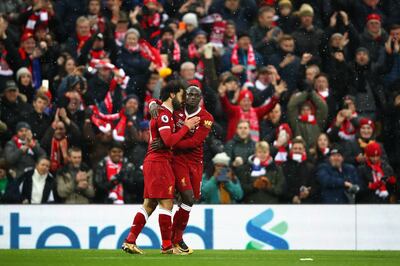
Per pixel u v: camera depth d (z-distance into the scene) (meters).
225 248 35.75
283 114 44.28
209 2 49.31
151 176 26.75
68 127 40.34
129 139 40.56
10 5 49.75
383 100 45.91
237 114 42.25
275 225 35.91
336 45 47.22
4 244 35.38
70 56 44.66
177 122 27.20
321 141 40.59
